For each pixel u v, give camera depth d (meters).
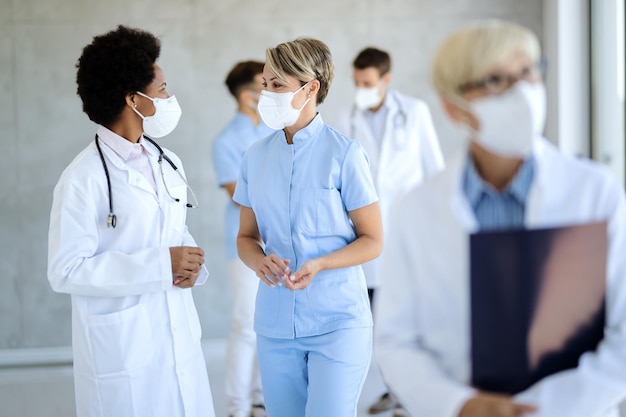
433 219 1.40
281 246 2.13
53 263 1.93
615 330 1.38
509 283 1.37
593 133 4.50
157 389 2.03
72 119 4.76
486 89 1.32
